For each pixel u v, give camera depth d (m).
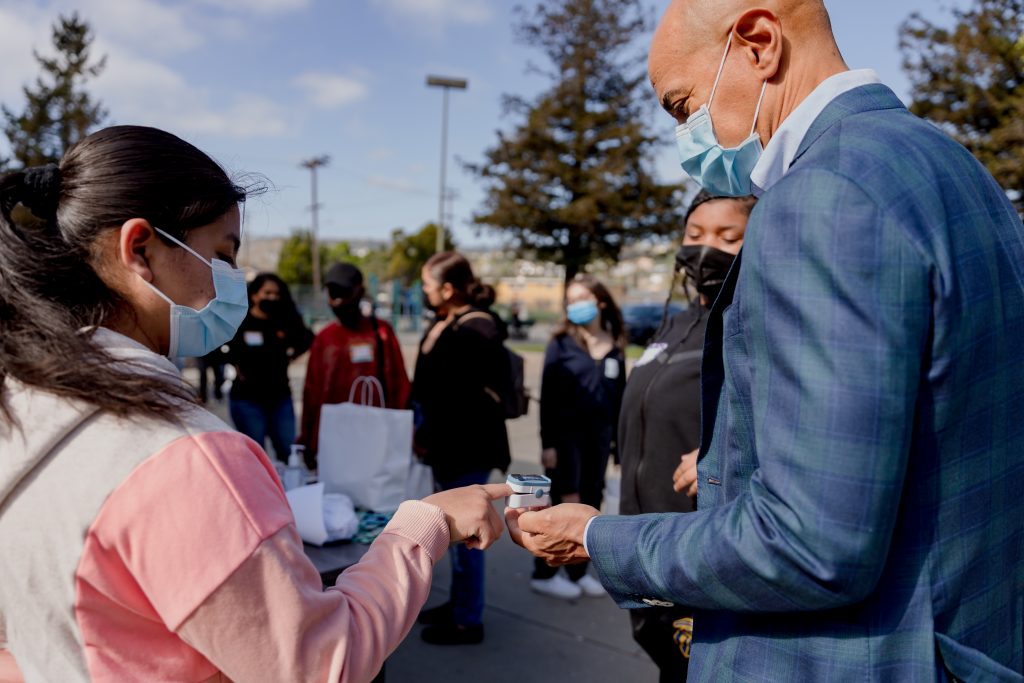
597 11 25.16
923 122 1.02
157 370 0.93
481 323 3.19
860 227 0.84
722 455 1.11
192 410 0.92
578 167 25.86
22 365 0.85
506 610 3.57
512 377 3.24
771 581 0.85
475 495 1.22
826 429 0.81
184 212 0.99
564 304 3.69
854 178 0.87
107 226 0.94
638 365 2.33
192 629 0.83
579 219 24.55
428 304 3.40
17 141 9.13
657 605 1.06
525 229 25.97
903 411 0.81
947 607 0.90
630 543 1.03
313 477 2.86
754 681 0.97
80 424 0.86
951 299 0.86
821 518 0.81
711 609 0.94
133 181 0.95
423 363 3.29
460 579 3.21
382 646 0.98
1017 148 13.05
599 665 3.07
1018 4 8.99
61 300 0.92
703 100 1.16
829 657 0.91
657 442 2.16
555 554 1.22
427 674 2.96
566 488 3.56
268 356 4.87
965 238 0.91
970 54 13.56
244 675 0.85
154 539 0.82
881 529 0.81
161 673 0.87
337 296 4.03
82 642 0.84
